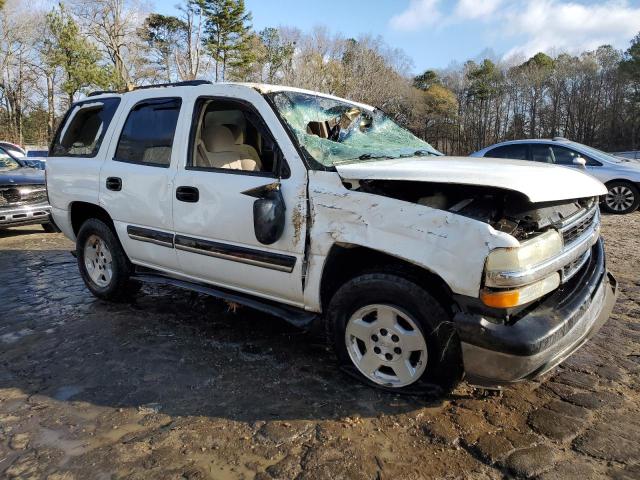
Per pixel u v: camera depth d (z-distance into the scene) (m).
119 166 4.18
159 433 2.62
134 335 3.95
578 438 2.51
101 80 37.34
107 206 4.29
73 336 3.96
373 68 51.91
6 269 6.25
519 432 2.57
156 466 2.36
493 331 2.42
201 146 3.74
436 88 65.31
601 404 2.82
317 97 3.73
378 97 52.12
